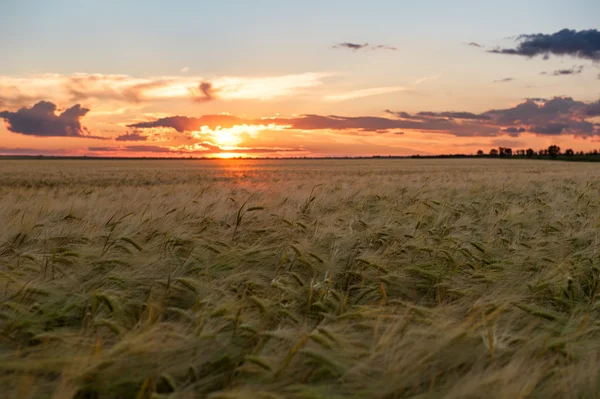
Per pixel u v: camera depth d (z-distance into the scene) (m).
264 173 44.62
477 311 2.39
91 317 2.44
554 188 11.91
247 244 4.25
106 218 5.35
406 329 2.23
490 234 4.86
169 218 5.35
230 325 2.38
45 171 47.50
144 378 1.92
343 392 1.89
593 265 3.48
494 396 1.78
